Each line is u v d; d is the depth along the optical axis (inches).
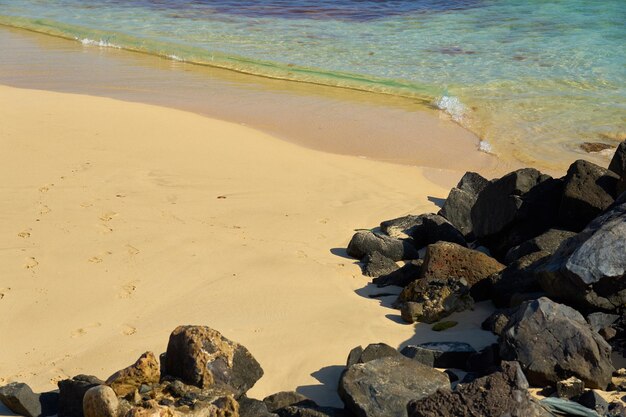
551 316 277.9
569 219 365.7
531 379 271.3
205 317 317.1
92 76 757.3
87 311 319.3
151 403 231.5
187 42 901.2
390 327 315.6
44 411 254.4
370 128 615.2
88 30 959.6
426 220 396.5
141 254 367.9
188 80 752.3
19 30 975.6
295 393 261.9
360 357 275.9
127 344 295.9
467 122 633.0
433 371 265.0
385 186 481.7
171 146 523.8
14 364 283.9
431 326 317.1
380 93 715.4
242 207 432.1
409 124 626.8
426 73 773.9
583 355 269.4
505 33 933.8
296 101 685.9
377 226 417.4
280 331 309.0
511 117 644.1
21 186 439.8
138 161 490.9
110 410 232.2
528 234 376.8
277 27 981.8
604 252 297.1
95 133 534.6
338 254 382.0
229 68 799.1
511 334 277.0
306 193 460.4
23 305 321.7
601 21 983.0
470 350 286.2
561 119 637.3
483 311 329.1
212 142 541.3
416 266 354.3
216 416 237.6
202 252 373.1
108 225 397.4
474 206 398.6
